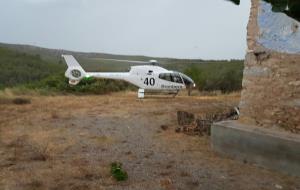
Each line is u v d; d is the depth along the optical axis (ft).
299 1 5.82
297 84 21.22
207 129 30.42
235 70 82.43
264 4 22.68
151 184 18.84
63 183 18.76
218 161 22.94
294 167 19.83
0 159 22.95
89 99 57.21
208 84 77.61
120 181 19.21
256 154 21.90
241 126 23.68
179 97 62.69
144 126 34.35
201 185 18.83
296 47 21.21
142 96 59.06
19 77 131.13
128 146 26.81
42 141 27.89
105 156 24.06
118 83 77.25
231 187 18.56
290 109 21.62
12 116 39.09
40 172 20.44
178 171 21.03
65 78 74.13
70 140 28.43
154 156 24.16
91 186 18.42
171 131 31.76
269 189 18.29
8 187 18.11
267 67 22.76
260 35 23.08
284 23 21.71
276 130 22.29
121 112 42.96
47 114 40.65
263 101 23.07
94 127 33.86
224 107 46.24
